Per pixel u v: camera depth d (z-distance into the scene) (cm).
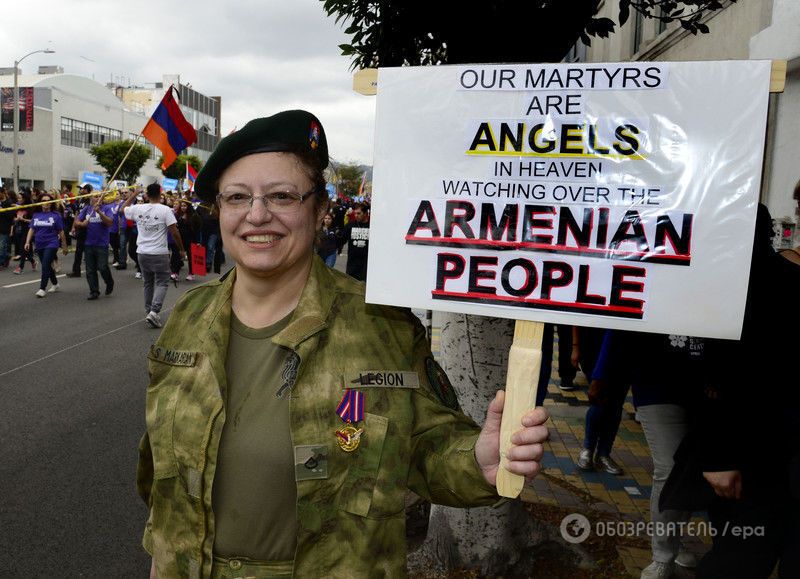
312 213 150
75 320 885
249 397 140
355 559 131
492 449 131
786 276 202
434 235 139
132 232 1414
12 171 5044
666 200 129
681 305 129
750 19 741
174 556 141
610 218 131
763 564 205
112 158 4994
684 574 297
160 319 911
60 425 486
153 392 150
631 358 292
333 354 139
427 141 139
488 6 247
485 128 137
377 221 141
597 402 322
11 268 1459
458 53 270
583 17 253
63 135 5434
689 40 937
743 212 126
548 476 412
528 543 302
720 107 127
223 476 137
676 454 237
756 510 206
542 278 134
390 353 142
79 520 347
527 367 130
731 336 127
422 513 337
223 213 146
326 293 147
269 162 143
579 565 297
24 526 339
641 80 130
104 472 406
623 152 131
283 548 134
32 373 625
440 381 149
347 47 329
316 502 132
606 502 375
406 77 140
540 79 134
